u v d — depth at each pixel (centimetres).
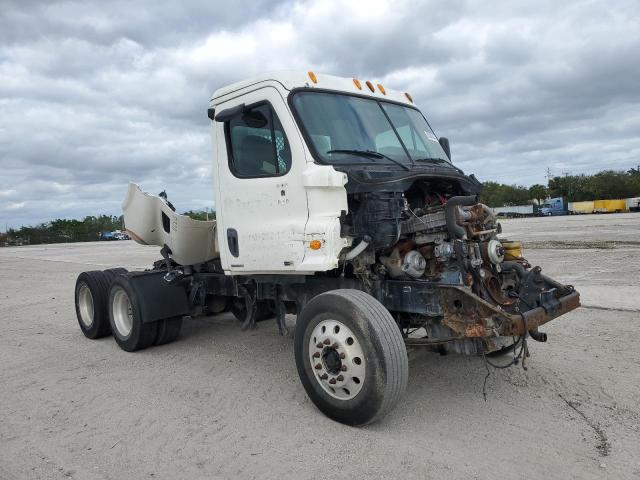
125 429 442
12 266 2392
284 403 486
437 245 456
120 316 712
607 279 1043
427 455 378
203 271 712
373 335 399
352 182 449
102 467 378
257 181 507
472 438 404
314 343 441
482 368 561
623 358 573
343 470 361
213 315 886
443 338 455
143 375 587
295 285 541
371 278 480
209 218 667
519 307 464
